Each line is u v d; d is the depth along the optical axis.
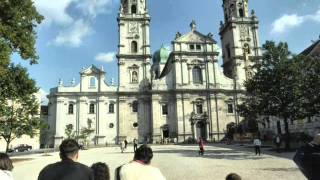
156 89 93.44
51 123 91.12
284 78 39.38
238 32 99.38
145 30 97.12
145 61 95.38
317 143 6.79
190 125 91.69
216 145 68.50
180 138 90.25
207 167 28.34
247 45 99.00
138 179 6.86
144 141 91.44
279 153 39.81
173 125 92.31
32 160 43.38
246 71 96.50
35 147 80.12
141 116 93.00
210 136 91.44
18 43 28.38
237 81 96.00
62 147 6.89
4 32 26.66
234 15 100.88
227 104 94.50
